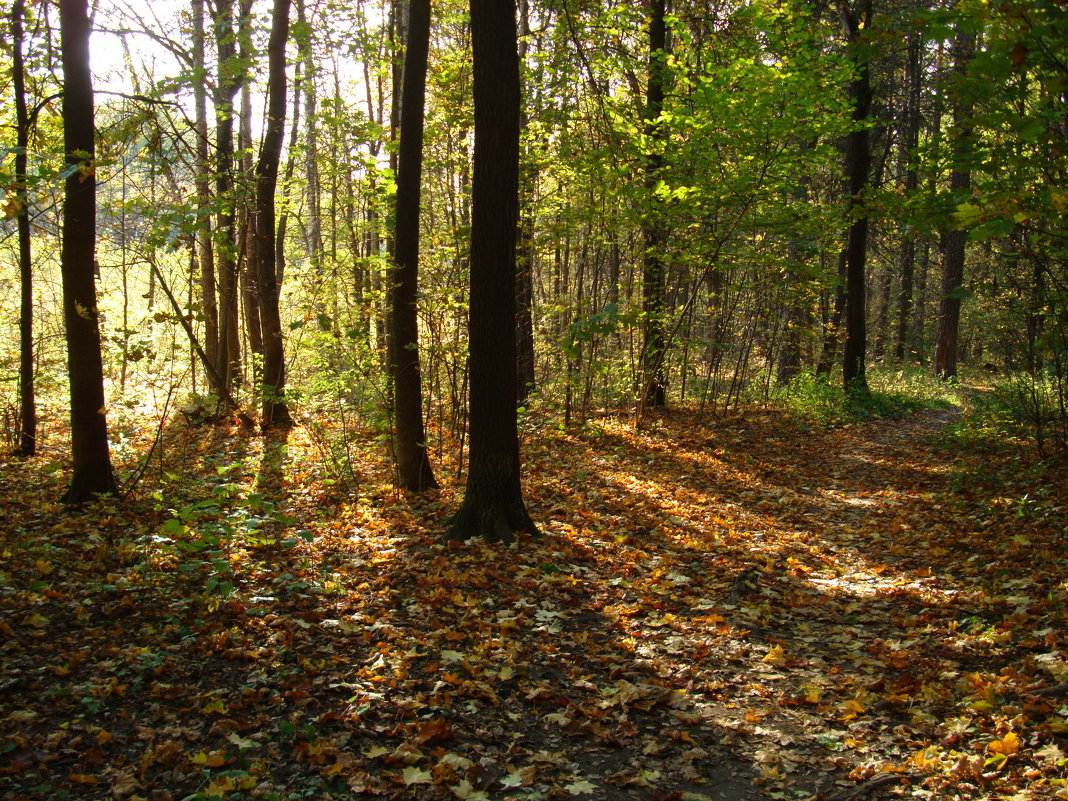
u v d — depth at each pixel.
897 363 28.34
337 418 13.67
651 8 14.87
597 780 3.57
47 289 17.67
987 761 3.37
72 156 6.57
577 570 6.56
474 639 5.05
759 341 23.84
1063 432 9.58
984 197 4.26
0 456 10.37
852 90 16.83
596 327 7.69
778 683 4.57
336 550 6.89
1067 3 3.12
